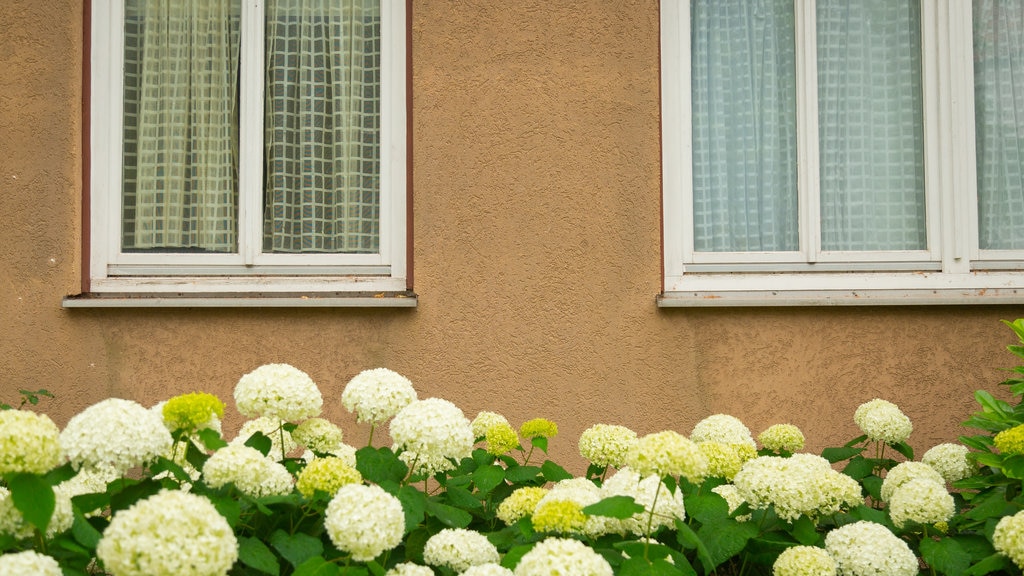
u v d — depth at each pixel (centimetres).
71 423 195
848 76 478
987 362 443
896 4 476
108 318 426
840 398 441
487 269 439
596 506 196
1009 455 243
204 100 462
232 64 464
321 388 431
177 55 462
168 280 441
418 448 228
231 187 461
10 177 425
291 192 463
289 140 464
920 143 476
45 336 423
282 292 444
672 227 460
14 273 424
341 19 468
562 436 436
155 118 458
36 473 177
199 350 429
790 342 442
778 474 228
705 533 228
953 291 455
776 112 478
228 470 203
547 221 441
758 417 440
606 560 207
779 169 477
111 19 449
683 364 440
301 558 198
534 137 443
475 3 444
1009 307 445
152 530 160
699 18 477
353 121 465
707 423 307
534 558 185
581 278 440
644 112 445
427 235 439
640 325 441
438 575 220
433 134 441
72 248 427
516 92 443
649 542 216
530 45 444
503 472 250
